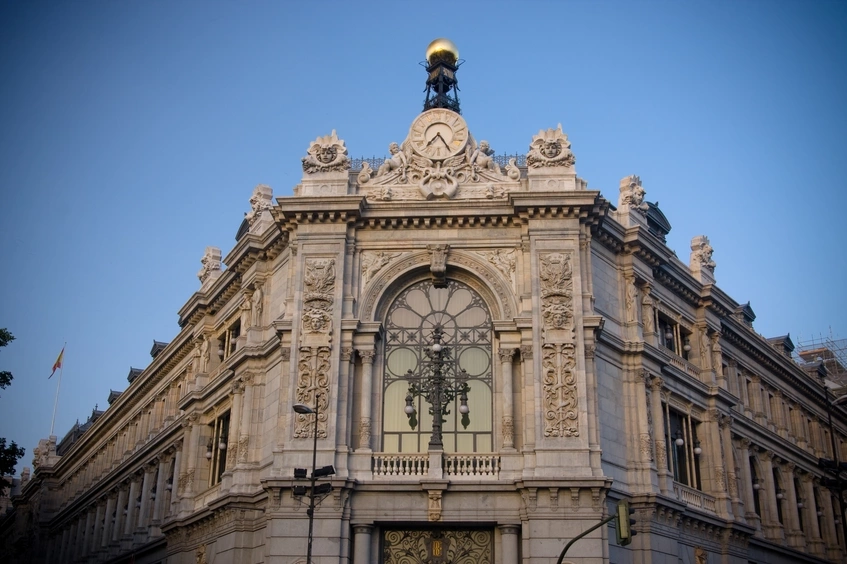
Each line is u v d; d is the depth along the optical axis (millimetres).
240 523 42125
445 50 55062
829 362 90250
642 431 41781
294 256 42312
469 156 42844
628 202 46688
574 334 39062
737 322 55406
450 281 42062
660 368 44625
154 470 62000
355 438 39469
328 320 40156
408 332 41500
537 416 37875
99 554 71812
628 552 39188
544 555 35969
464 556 37844
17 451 42688
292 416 38812
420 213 41438
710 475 48062
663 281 47906
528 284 40406
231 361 47719
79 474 88750
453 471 38125
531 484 36469
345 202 41031
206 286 57344
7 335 41031
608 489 36844
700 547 44438
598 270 42969
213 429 52156
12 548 103250
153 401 67438
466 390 40406
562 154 42094
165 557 53094
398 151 43719
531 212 40719
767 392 61406
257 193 51094
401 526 38125
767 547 52250
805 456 62781
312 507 33656
